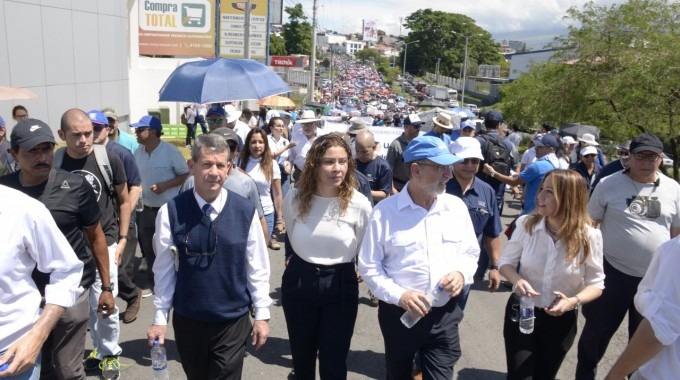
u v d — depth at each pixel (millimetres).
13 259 2410
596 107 19047
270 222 6371
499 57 137000
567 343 3402
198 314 2979
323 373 3473
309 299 3436
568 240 3242
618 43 18719
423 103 28641
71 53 15430
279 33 106688
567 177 3221
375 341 5012
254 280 3135
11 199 2439
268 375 4324
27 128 2922
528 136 26078
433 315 3078
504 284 6656
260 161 6227
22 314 2471
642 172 3883
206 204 2979
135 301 5246
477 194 4086
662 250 2174
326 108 28234
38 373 2629
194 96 6219
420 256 3078
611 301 3914
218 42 28875
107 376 4129
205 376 3148
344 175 3379
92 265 3381
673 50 17141
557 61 21391
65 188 3119
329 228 3406
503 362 4680
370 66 156375
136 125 5441
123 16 19547
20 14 12750
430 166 2998
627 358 2184
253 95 6418
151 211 5652
